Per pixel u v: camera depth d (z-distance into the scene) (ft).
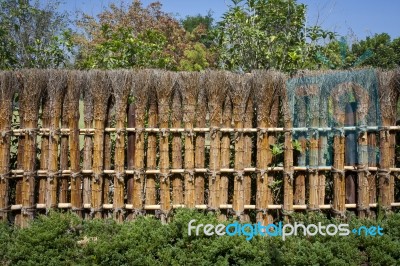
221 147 17.87
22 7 30.07
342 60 23.91
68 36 25.11
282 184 18.26
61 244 15.55
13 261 14.99
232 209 17.72
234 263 15.30
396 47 43.96
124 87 17.58
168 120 17.72
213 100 17.54
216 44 24.68
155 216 17.81
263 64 23.44
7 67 23.71
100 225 16.70
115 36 23.40
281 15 23.56
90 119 17.87
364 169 17.61
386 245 15.26
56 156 17.70
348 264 14.55
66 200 18.10
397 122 18.56
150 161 17.84
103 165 17.94
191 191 17.74
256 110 17.92
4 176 17.46
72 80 17.56
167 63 23.54
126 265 14.90
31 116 17.52
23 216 17.51
